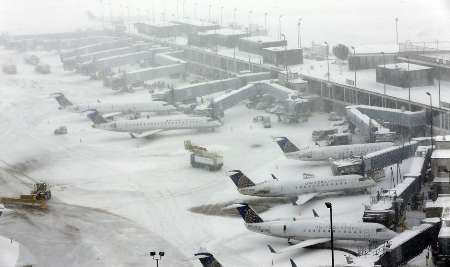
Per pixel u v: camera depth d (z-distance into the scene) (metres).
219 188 148.75
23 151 187.12
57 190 153.62
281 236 116.06
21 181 161.88
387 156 149.75
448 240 101.00
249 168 161.25
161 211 137.12
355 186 137.12
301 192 136.25
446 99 174.88
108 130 194.50
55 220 135.25
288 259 111.06
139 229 128.50
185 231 126.38
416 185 132.25
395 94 185.25
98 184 156.12
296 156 159.88
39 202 143.88
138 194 147.88
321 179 137.12
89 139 196.12
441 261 101.81
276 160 166.25
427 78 194.25
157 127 194.25
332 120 199.50
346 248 113.88
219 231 125.50
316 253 112.56
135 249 119.00
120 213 137.38
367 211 117.62
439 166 131.25
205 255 98.94
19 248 122.19
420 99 177.62
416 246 106.12
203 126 194.62
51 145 191.88
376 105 190.62
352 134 183.62
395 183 142.88
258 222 117.38
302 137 185.12
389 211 116.62
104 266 112.81
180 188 150.00
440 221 111.75
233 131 196.12
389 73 196.12
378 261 97.12
